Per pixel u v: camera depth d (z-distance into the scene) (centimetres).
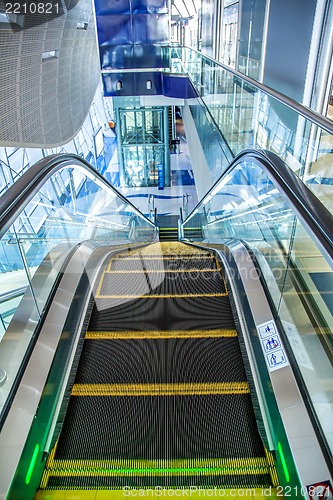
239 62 684
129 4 930
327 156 348
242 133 512
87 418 181
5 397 174
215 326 245
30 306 221
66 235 358
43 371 190
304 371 188
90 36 718
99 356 219
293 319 216
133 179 1532
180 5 1499
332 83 450
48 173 232
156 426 178
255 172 367
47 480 158
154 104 1085
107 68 1004
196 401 189
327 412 166
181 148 1958
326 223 158
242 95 504
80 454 166
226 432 175
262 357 205
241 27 658
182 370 208
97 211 531
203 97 786
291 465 154
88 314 256
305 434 161
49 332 214
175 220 1241
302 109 292
